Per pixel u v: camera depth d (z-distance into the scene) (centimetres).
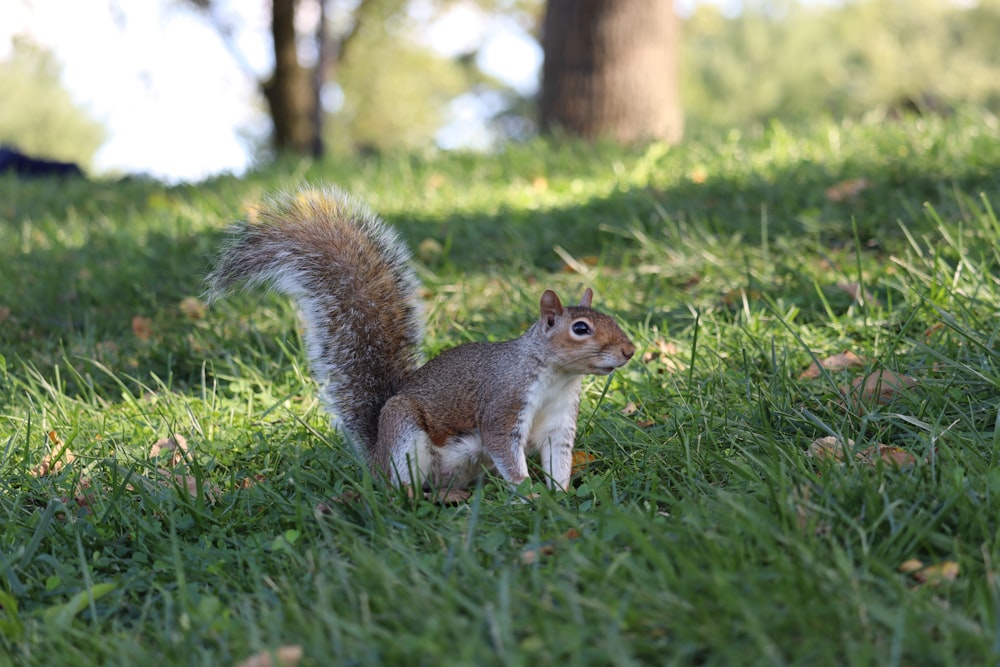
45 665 418
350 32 3938
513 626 394
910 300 752
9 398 814
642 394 698
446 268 1048
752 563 423
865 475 486
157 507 569
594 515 504
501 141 1873
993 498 455
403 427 613
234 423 740
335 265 688
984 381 608
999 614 372
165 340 918
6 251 1302
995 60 6419
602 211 1188
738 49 7431
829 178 1161
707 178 1255
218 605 443
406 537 498
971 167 1080
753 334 769
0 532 569
